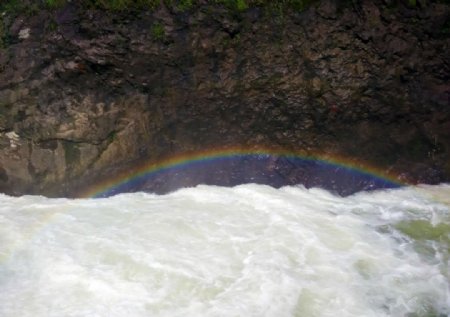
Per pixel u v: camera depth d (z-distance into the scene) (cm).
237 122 1401
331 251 1067
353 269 1014
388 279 991
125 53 1339
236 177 1391
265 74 1362
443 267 1036
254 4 1341
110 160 1376
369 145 1404
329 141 1408
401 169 1402
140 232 1123
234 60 1362
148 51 1340
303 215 1210
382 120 1389
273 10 1341
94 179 1370
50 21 1355
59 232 1122
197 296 931
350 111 1382
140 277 975
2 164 1352
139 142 1385
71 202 1291
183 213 1212
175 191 1356
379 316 904
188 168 1400
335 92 1366
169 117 1388
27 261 1023
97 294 933
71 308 902
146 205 1263
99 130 1359
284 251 1056
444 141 1391
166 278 972
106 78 1352
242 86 1370
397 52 1344
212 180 1388
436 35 1338
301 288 951
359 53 1346
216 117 1396
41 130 1344
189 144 1404
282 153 1403
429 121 1382
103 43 1332
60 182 1359
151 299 923
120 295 930
